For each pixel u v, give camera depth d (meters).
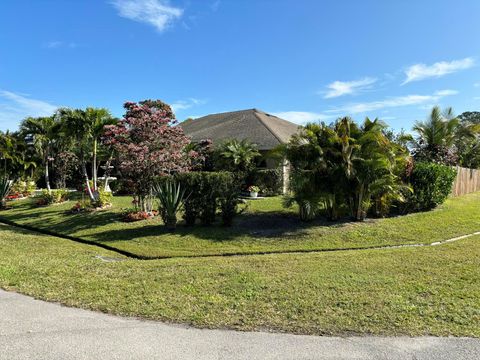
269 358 3.18
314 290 5.04
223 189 10.68
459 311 4.26
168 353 3.26
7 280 5.52
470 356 3.21
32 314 4.16
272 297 4.75
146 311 4.25
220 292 4.98
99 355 3.21
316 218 11.79
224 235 9.87
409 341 3.52
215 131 25.14
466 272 6.07
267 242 9.26
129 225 11.49
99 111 15.70
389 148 11.18
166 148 13.03
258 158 20.17
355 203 11.54
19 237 10.50
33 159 23.22
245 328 3.80
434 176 13.33
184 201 10.66
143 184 12.62
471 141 27.89
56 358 3.15
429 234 10.17
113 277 5.80
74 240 10.31
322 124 11.62
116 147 12.72
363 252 8.02
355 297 4.73
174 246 9.01
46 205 17.36
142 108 13.05
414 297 4.75
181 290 5.07
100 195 15.30
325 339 3.56
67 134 16.64
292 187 11.38
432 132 23.78
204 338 3.56
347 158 10.77
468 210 14.33
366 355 3.23
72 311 4.27
